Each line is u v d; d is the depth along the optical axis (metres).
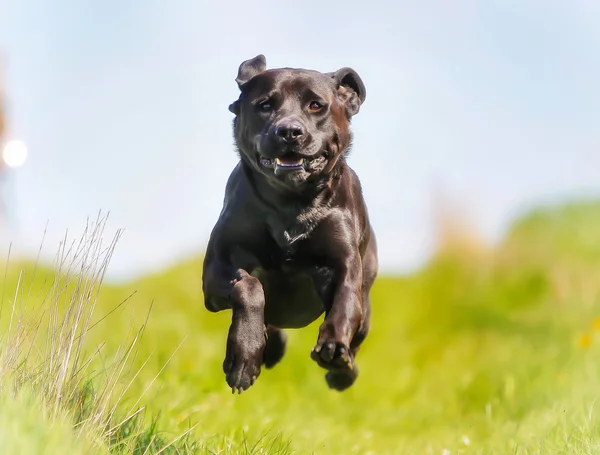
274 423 8.71
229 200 6.47
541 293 15.89
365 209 7.09
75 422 5.57
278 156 6.03
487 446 8.04
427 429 10.55
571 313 14.83
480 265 16.75
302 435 8.73
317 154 6.14
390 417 11.09
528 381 10.99
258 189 6.28
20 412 4.82
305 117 6.20
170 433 7.07
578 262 16.61
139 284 15.19
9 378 5.31
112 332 10.65
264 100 6.24
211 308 6.42
